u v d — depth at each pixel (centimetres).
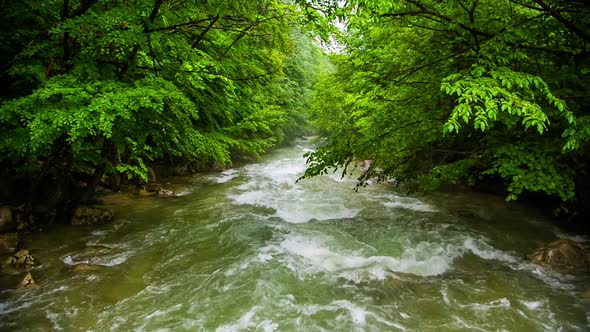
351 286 620
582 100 479
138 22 507
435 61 527
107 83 496
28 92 640
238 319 523
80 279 617
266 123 1104
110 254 728
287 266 693
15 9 585
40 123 427
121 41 474
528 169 495
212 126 919
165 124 646
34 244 745
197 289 603
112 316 520
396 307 556
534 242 812
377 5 354
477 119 324
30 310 523
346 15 413
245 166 1961
